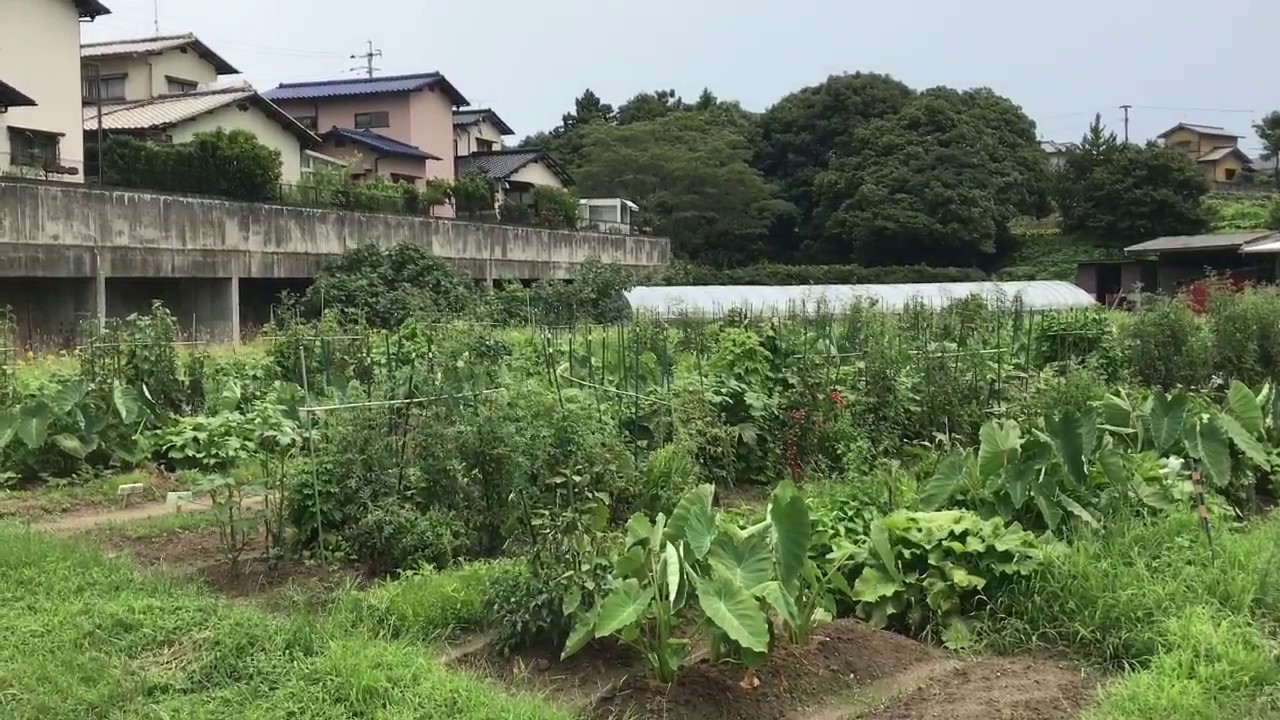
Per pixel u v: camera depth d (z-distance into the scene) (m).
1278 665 4.80
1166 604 5.35
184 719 4.25
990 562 5.79
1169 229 46.25
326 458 6.86
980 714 4.61
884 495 7.09
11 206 17.56
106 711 4.31
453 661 5.10
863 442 9.40
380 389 7.68
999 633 5.54
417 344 10.96
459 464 6.88
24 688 4.43
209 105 28.06
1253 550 6.15
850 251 47.19
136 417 10.18
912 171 45.28
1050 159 58.09
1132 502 6.91
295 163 31.88
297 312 18.84
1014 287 29.22
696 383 9.31
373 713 4.33
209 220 21.34
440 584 5.89
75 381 10.00
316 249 23.94
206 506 8.34
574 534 5.23
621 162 45.44
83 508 8.76
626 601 4.71
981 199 44.50
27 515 8.34
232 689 4.54
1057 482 6.62
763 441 9.48
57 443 9.51
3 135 22.67
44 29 23.98
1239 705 4.48
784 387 10.02
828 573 5.74
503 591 5.32
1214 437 8.03
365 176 33.69
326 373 11.19
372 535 6.56
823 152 50.31
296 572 6.45
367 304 21.80
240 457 8.75
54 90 24.23
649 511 7.32
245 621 5.09
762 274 36.59
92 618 5.18
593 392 9.16
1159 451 8.08
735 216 46.16
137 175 21.53
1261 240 36.09
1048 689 4.88
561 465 6.73
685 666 4.92
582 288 24.95
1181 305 14.35
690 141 46.75
